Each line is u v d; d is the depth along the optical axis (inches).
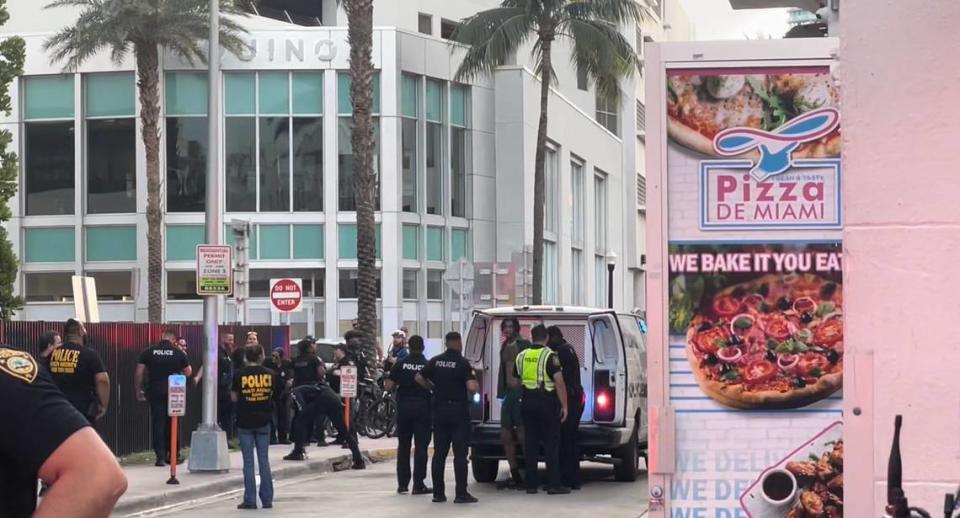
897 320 209.9
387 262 1658.5
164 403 740.0
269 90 1676.9
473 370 598.5
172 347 743.1
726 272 262.5
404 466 633.6
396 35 1672.0
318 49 1675.7
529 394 602.5
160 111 1656.0
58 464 116.0
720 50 263.0
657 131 264.1
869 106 213.0
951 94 209.3
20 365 118.3
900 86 211.6
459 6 2177.7
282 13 2014.0
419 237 1707.7
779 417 261.0
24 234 1694.1
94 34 1448.1
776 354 261.6
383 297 1656.0
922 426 208.1
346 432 792.3
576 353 648.4
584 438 631.8
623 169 2657.5
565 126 2066.9
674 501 261.9
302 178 1680.6
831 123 261.0
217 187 737.0
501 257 1823.3
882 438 209.3
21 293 1686.8
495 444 645.3
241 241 1042.7
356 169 1186.6
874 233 211.8
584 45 1392.7
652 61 264.2
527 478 613.9
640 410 683.4
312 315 1670.8
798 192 262.2
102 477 116.5
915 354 209.0
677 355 262.7
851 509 210.5
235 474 702.5
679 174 263.9
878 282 211.0
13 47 912.9
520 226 1823.3
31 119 1691.7
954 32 209.3
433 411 601.0
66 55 1568.7
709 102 263.7
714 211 263.0
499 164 1831.9
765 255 262.2
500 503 580.1
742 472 261.0
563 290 2028.8
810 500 259.4
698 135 263.3
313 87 1684.3
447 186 1753.2
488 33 1402.6
